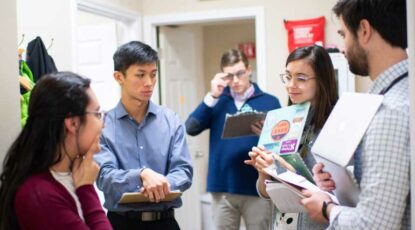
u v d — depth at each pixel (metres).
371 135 1.10
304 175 1.62
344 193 1.29
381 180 1.06
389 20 1.14
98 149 1.29
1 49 1.41
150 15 4.03
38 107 1.19
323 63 1.81
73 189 1.24
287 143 1.76
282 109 1.94
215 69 5.04
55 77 1.21
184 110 4.55
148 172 1.86
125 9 3.75
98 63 3.90
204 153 4.88
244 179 2.91
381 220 1.06
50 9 2.91
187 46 4.64
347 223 1.12
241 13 3.76
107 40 3.85
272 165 1.75
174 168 2.06
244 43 4.90
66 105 1.19
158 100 4.16
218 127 3.04
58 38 2.98
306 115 1.77
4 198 1.18
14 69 1.46
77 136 1.22
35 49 2.50
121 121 2.11
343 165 1.13
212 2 3.84
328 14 3.55
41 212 1.14
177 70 4.43
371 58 1.19
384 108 1.11
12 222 1.18
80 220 1.18
